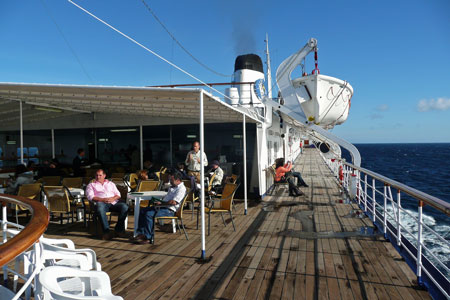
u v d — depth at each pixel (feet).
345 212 24.52
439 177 121.39
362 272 12.86
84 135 35.65
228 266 13.60
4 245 4.98
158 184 21.74
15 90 15.65
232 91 34.12
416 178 118.32
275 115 43.37
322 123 41.96
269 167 33.88
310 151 143.74
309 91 38.47
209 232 18.83
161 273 12.88
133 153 34.37
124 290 11.35
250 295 10.98
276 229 19.63
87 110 29.63
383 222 17.83
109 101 18.92
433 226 36.32
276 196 32.19
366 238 17.57
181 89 13.32
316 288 11.46
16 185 21.90
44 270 6.20
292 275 12.60
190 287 11.59
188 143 33.12
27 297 9.14
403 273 12.72
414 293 11.02
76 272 6.66
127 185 22.98
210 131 32.73
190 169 26.78
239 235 18.38
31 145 36.63
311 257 14.64
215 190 26.66
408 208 51.55
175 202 17.69
